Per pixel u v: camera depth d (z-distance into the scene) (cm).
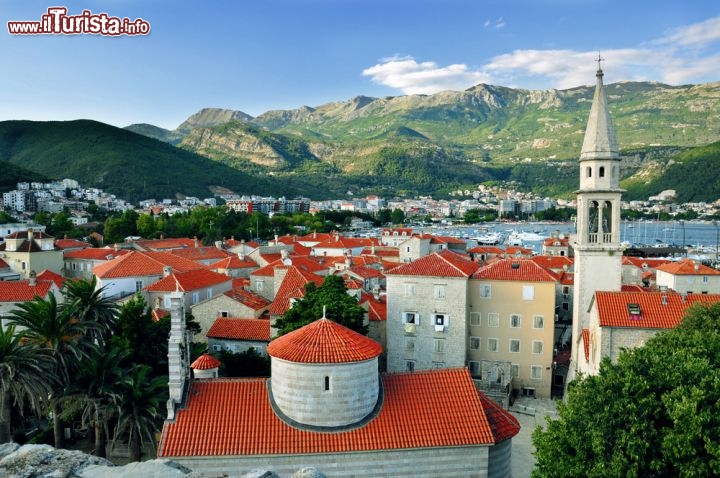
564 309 11131
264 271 10456
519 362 8206
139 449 5006
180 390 3922
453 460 3797
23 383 4841
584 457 3312
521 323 8162
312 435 3762
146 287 9456
